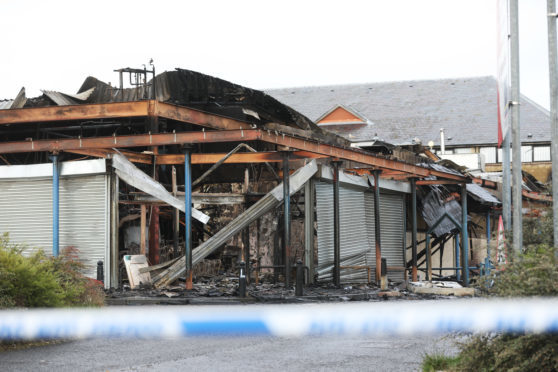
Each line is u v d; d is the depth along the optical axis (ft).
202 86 157.38
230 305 88.84
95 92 164.35
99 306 73.56
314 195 121.19
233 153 118.93
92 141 107.76
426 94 384.68
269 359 51.60
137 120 152.25
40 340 58.95
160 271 109.60
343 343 60.90
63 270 72.84
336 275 118.93
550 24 73.20
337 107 353.92
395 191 143.84
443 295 113.91
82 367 47.50
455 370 44.42
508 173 97.81
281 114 168.76
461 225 153.28
